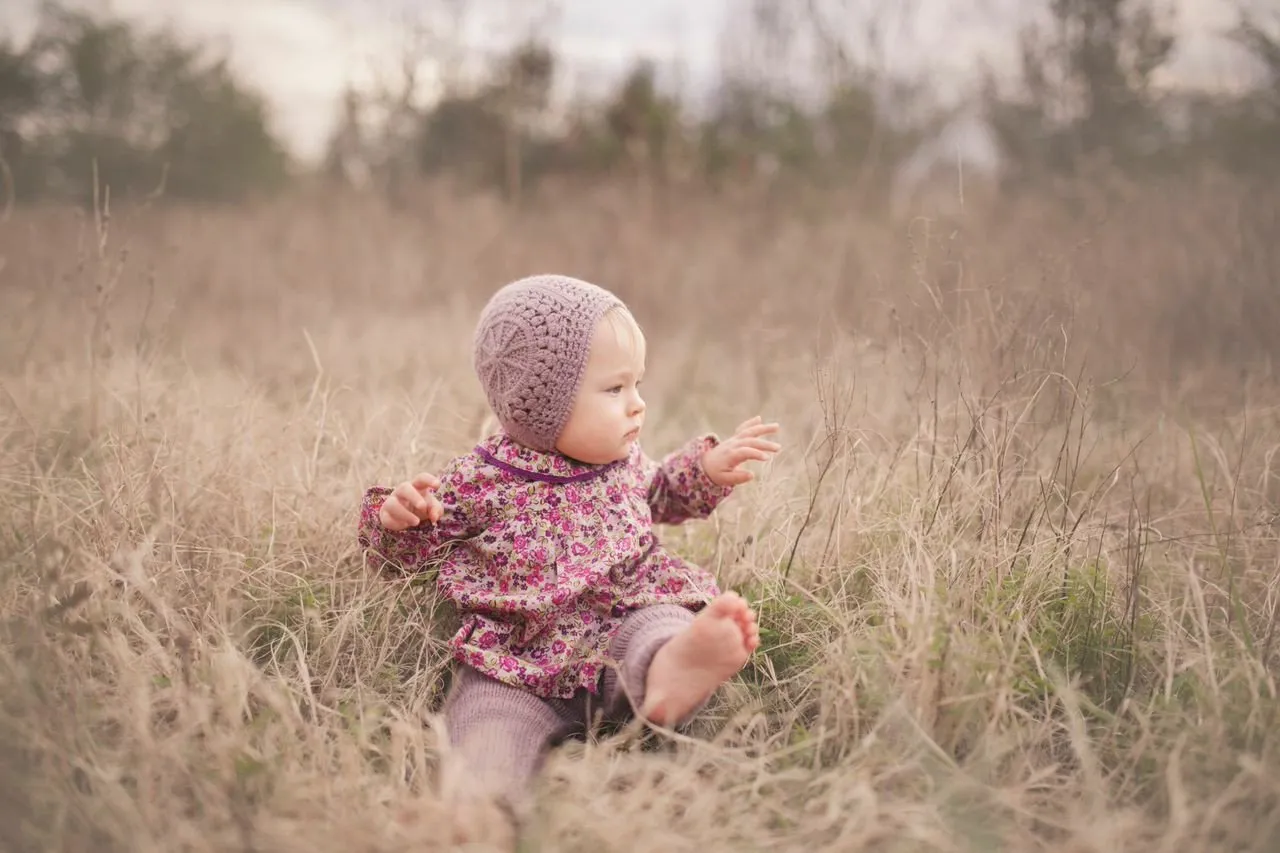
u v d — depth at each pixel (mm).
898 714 2133
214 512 2969
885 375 3549
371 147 9758
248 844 1739
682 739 2123
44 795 1829
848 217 7039
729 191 8602
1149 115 6816
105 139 9289
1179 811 1818
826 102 8492
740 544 3072
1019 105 7391
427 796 1976
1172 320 4527
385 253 7746
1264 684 2201
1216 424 3742
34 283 5125
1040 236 5055
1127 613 2523
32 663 2107
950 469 2848
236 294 6750
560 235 7793
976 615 2469
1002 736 2131
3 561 2457
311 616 2568
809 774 2066
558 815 1894
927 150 7953
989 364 3156
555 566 2496
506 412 2547
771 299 6070
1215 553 2832
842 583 2703
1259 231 4715
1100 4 7008
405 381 4746
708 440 2848
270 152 11297
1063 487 2945
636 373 2580
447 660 2514
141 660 2312
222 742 2000
